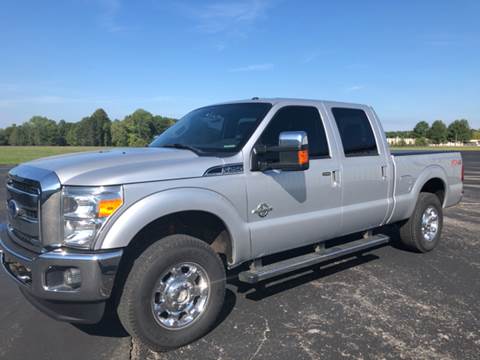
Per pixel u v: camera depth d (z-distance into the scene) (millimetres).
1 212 9812
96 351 3477
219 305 3721
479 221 8719
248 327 3861
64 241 3170
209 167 3686
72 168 3311
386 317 4051
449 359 3299
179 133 4684
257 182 3988
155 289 3357
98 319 3232
